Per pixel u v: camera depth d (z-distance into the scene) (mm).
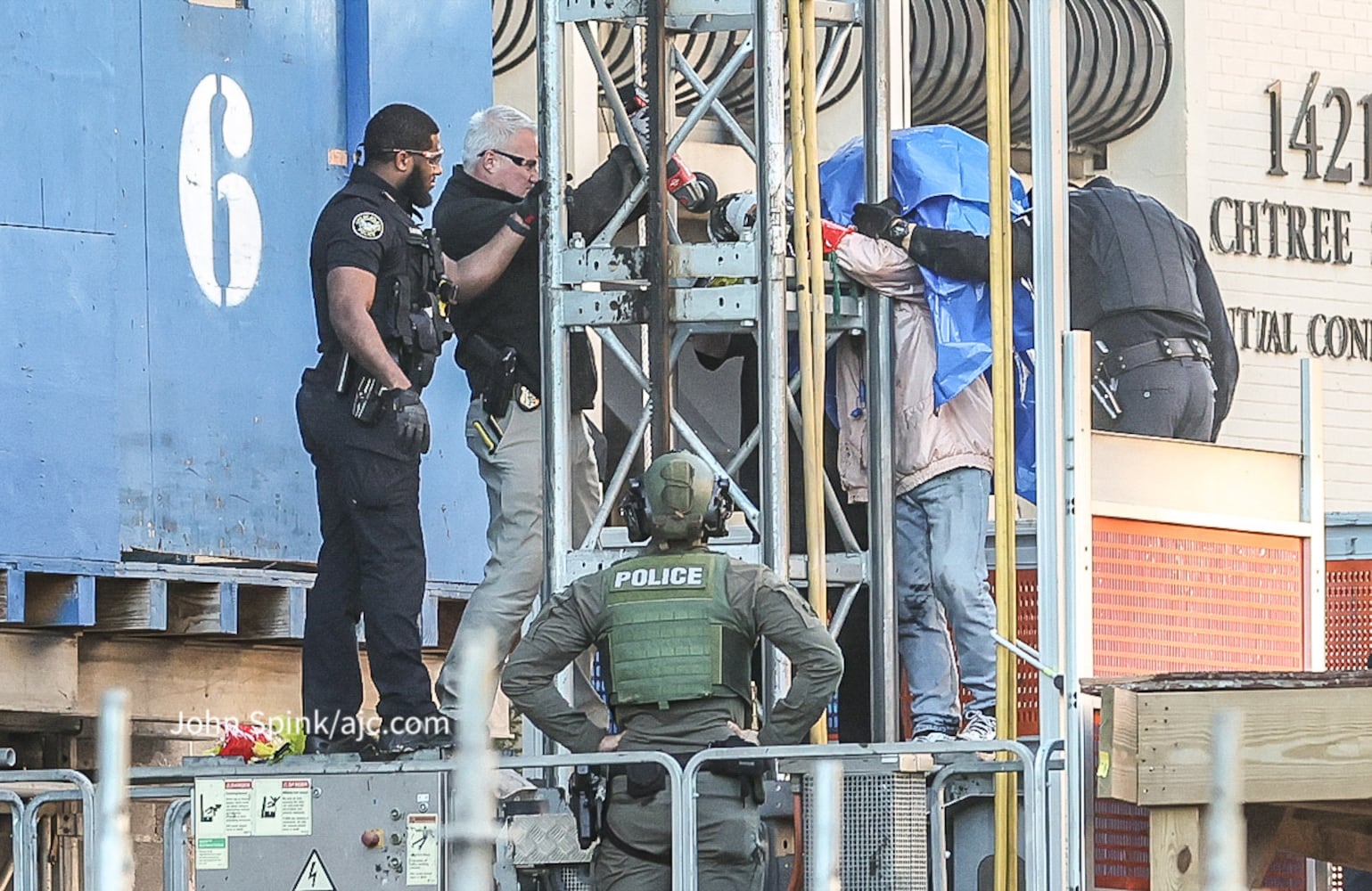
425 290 29812
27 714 37375
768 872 30094
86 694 37312
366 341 29062
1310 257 60844
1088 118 58938
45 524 35594
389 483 29234
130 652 38062
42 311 36125
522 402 31594
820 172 32125
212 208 39469
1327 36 61406
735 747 25328
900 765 27594
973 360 30078
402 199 30219
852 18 31266
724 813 25172
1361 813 25344
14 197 36031
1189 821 23234
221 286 39500
